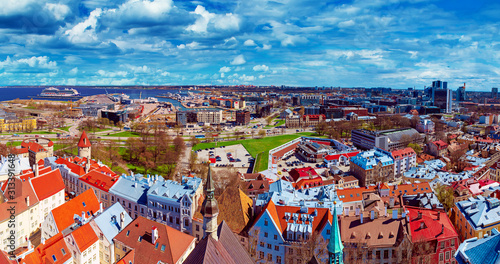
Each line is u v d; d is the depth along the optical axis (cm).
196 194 15812
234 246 7662
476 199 16338
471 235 14275
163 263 11244
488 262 8556
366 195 17812
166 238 11650
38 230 16575
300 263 12756
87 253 12200
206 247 6538
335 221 7038
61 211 14188
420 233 12481
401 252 11956
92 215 15075
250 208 15125
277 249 13038
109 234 12781
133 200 17050
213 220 6956
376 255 12056
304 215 13425
